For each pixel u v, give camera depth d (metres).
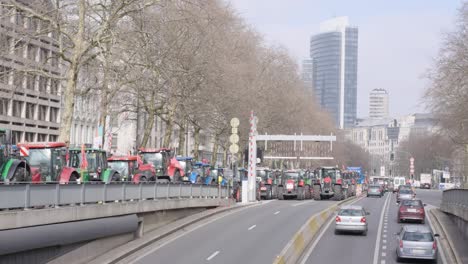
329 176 74.94
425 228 30.91
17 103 63.84
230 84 60.19
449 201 49.31
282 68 90.81
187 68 50.25
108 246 28.22
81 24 35.84
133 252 28.70
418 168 170.25
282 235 35.62
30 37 34.88
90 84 48.75
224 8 60.75
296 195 74.94
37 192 21.30
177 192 39.09
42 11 35.34
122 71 42.41
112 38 36.84
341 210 39.56
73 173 28.41
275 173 76.56
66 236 23.11
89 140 78.50
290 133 93.56
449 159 114.00
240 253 28.84
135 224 31.05
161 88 51.72
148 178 39.03
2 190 19.12
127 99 55.62
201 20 48.62
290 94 91.75
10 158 23.34
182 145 62.59
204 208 46.69
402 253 29.66
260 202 62.34
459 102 64.06
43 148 27.12
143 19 40.59
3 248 18.91
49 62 52.66
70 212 23.55
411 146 174.62
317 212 50.72
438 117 69.38
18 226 19.84
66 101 35.34
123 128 88.69
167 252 29.02
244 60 72.88
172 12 44.06
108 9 38.38
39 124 68.69
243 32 75.00
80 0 36.00
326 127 119.81
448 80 64.12
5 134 23.12
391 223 47.25
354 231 38.72
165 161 42.00
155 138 98.19
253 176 63.19
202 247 30.62
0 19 34.66
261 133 84.31
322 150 121.38
